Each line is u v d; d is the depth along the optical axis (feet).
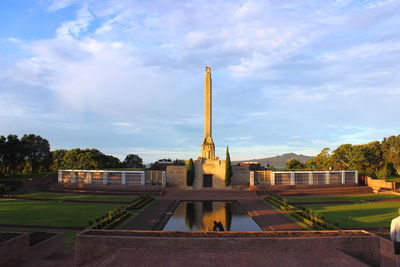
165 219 114.32
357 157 316.40
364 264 44.32
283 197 180.65
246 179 240.12
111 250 50.52
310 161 415.85
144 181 205.67
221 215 124.98
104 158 352.28
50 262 52.85
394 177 281.13
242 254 48.14
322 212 123.54
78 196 178.50
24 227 91.25
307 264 44.09
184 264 43.68
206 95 245.24
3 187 193.06
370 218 108.78
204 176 228.63
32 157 316.40
